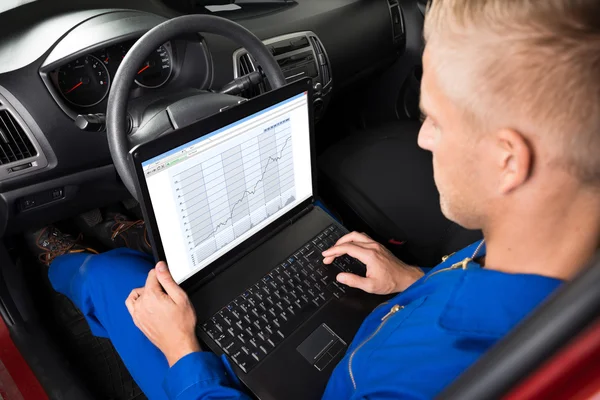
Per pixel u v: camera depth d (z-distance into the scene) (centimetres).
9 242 144
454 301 54
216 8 150
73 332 140
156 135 108
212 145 82
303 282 94
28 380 124
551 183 41
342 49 166
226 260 95
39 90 107
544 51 36
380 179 137
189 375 74
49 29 109
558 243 45
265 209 99
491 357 29
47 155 112
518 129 40
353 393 62
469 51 40
